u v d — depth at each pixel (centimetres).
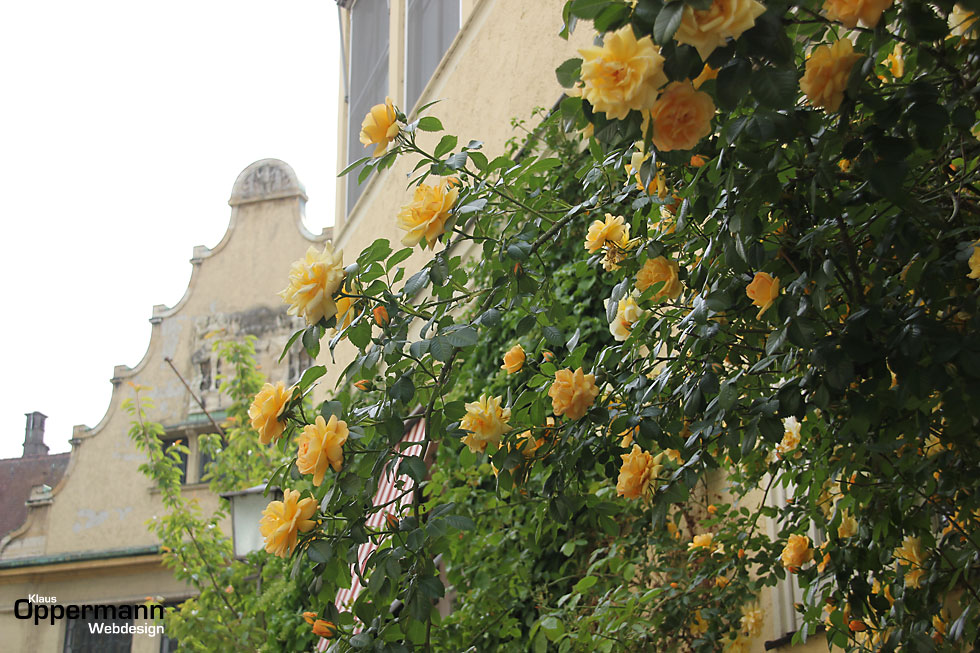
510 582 443
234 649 751
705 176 201
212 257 2053
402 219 226
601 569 414
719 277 218
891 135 172
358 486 218
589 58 147
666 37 134
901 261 197
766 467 321
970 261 183
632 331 249
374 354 224
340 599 554
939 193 202
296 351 1938
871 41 173
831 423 235
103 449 1942
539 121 583
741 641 362
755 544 337
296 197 2078
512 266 239
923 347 177
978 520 235
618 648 340
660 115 150
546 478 259
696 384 223
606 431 245
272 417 229
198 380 1952
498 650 432
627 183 249
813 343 184
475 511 474
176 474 935
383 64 939
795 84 143
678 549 396
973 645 223
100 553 1722
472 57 702
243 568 791
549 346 294
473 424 240
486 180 242
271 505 222
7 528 2441
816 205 188
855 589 258
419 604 214
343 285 226
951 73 177
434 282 226
